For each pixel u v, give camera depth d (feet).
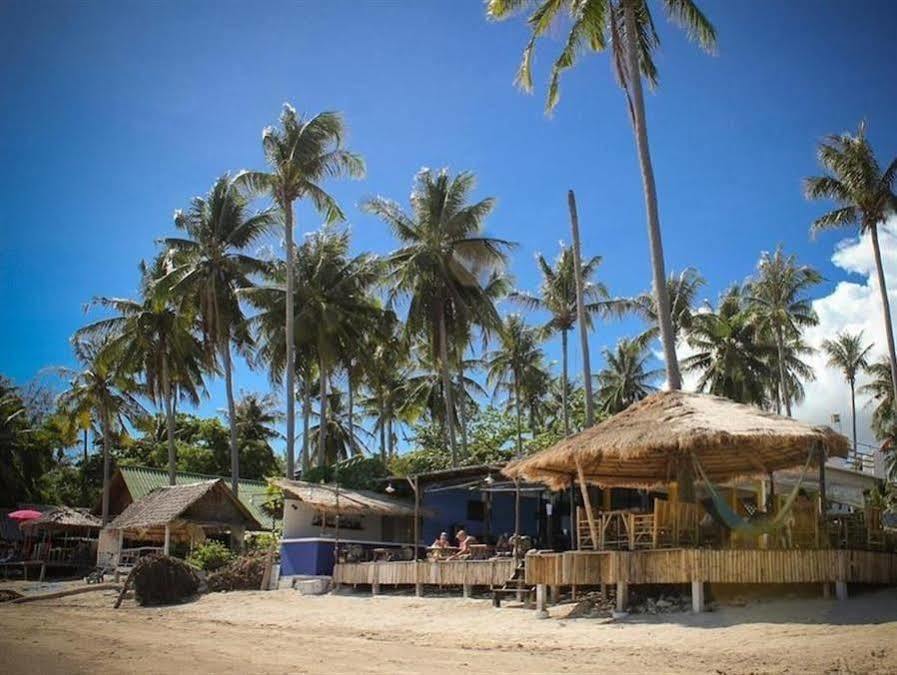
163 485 141.08
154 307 135.85
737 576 48.83
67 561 130.52
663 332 66.49
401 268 124.57
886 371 181.98
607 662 36.58
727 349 168.86
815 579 49.47
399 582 73.61
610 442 52.85
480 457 137.39
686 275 174.91
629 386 191.42
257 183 119.24
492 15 72.28
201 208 135.74
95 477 187.93
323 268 134.41
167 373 141.49
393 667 35.88
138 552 114.11
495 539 99.04
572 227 92.53
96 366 138.82
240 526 106.22
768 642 39.27
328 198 119.85
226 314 133.18
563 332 142.51
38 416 189.26
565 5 71.20
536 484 79.82
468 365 173.47
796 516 53.31
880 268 110.11
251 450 191.72
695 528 52.60
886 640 36.65
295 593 79.82
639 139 70.54
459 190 125.80
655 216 69.05
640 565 51.52
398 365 152.56
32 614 69.97
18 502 162.91
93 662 38.37
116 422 161.99
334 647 44.11
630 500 89.71
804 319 166.91
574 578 53.78
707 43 70.59
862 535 55.98
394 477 92.17
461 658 38.83
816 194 114.42
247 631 54.29
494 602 61.93
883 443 174.19
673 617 48.67
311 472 104.88
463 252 122.52
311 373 142.20
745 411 53.67
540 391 188.65
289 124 121.29
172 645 45.34
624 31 73.87
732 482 72.28
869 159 110.83
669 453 53.78
